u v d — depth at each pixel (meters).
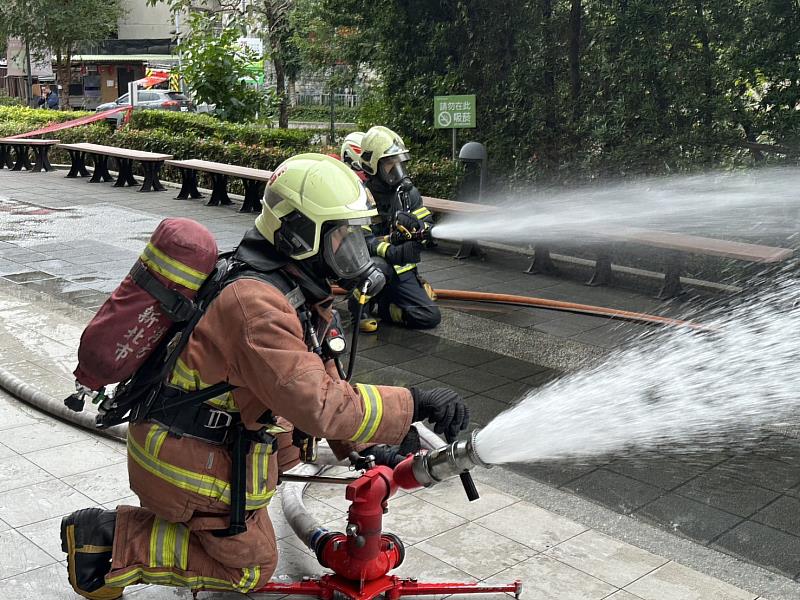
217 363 2.51
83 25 31.41
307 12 17.41
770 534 3.57
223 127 15.23
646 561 3.28
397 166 6.18
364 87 14.55
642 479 4.07
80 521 2.75
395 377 5.49
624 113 9.87
